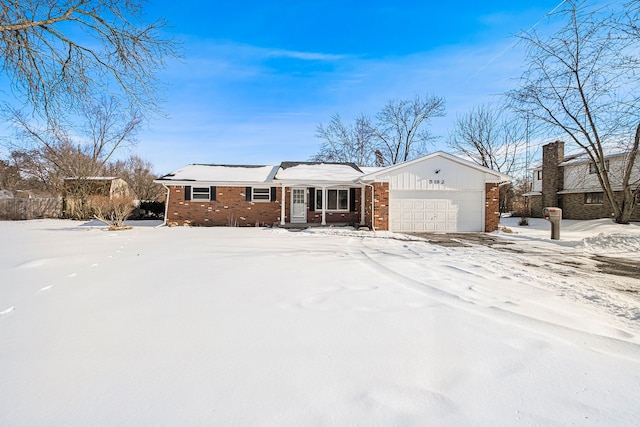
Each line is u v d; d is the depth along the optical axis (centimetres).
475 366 247
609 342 292
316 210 1788
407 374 235
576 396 211
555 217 1203
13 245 914
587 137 1562
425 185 1503
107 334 300
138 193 3594
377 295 433
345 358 258
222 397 205
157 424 180
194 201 1753
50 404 197
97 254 755
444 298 423
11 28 711
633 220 1877
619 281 557
